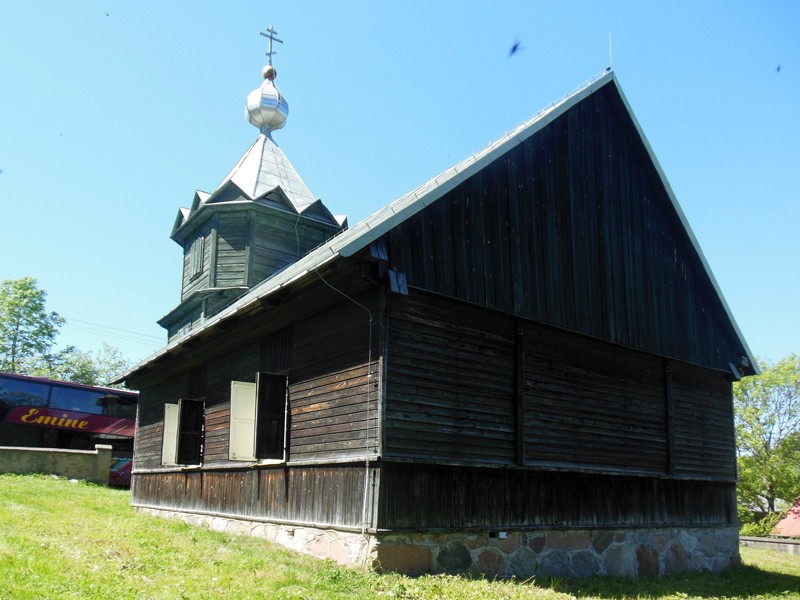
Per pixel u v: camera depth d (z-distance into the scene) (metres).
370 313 11.06
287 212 23.98
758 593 13.31
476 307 12.34
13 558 8.78
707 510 16.80
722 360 18.06
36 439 33.00
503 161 13.48
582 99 15.25
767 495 43.44
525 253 13.42
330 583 9.12
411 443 10.71
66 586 7.73
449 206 12.17
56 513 14.70
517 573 11.91
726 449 17.77
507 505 12.05
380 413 10.45
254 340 14.42
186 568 9.41
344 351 11.51
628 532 14.37
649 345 15.77
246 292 22.59
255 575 9.22
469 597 9.08
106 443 34.78
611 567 13.77
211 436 15.80
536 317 13.27
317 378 12.07
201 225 24.72
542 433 12.97
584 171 15.30
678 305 16.98
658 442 15.67
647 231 16.58
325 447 11.51
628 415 15.01
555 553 12.70
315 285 11.38
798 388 44.09
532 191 13.93
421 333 11.32
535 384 13.10
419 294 11.44
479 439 11.77
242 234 23.55
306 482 11.91
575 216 14.77
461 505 11.29
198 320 24.09
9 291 53.50
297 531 11.87
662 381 16.20
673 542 15.47
